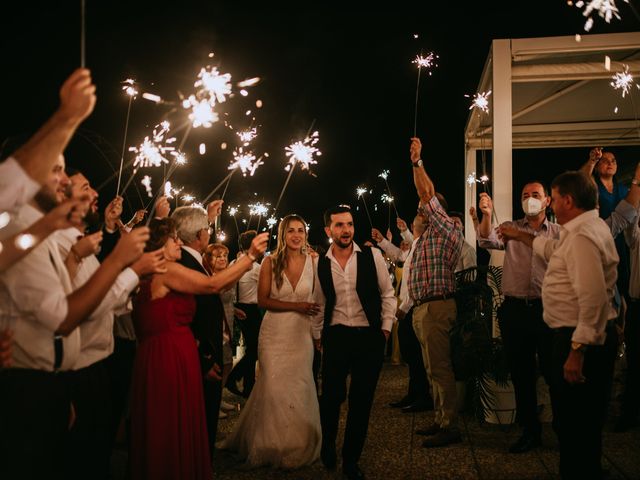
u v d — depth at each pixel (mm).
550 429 4777
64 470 2307
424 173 4582
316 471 3926
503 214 5375
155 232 3059
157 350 2941
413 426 4996
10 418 1998
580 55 5410
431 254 4605
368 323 3930
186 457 2891
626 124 8055
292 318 4215
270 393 4082
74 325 2031
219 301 3693
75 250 2418
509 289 4348
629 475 3605
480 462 3988
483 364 4875
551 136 8508
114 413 3824
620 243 4996
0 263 1809
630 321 4586
